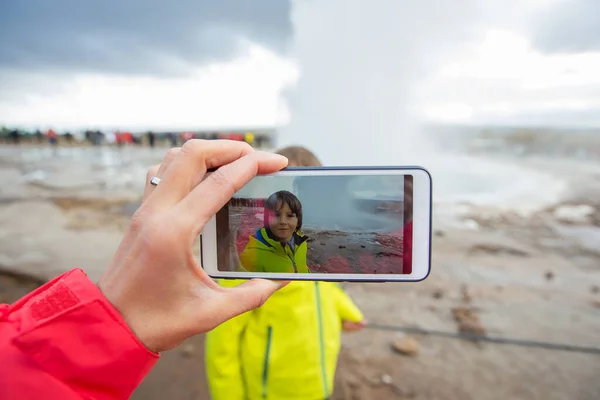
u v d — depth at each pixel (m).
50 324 0.65
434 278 4.79
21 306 0.70
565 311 3.99
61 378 0.64
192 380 2.90
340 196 1.16
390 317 3.83
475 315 3.87
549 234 6.65
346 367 3.06
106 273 0.74
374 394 2.77
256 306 0.91
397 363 3.12
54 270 4.99
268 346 1.79
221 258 1.18
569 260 5.46
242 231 1.17
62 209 8.62
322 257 1.17
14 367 0.63
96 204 9.13
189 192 0.80
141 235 0.72
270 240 1.16
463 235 6.56
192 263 0.74
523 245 6.08
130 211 8.47
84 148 30.86
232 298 0.83
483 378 2.96
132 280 0.71
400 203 1.16
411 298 4.26
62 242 6.22
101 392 0.68
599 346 3.37
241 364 1.83
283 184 1.16
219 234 1.18
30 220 7.65
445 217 7.76
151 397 2.72
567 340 3.46
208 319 0.77
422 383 2.89
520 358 3.21
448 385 2.88
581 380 2.95
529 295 4.36
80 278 0.69
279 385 1.81
